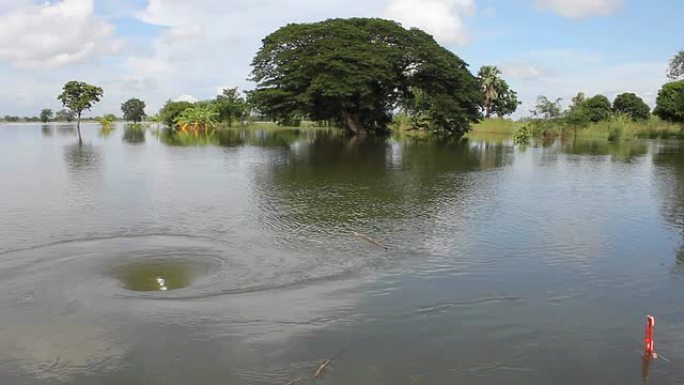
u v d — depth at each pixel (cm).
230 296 748
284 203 1434
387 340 623
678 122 5028
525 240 1069
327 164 2422
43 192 1574
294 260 920
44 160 2502
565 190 1680
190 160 2561
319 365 566
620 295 778
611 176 2020
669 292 792
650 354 598
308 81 4684
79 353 591
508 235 1107
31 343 611
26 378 545
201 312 693
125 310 696
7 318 672
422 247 1012
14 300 726
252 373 550
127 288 775
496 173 2109
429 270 876
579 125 4750
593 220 1248
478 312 706
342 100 4756
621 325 673
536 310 716
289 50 4844
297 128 7519
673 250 1010
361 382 535
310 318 680
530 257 955
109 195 1530
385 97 5178
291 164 2409
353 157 2789
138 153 2941
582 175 2050
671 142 4175
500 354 593
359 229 1148
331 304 725
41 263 879
